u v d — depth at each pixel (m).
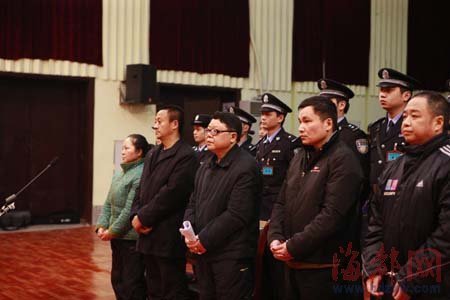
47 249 6.42
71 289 4.71
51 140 8.45
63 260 5.83
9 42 7.78
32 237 7.23
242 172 3.21
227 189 3.21
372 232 2.63
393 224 2.44
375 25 10.80
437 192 2.32
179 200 3.66
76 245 6.69
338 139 2.91
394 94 3.62
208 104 9.30
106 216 4.23
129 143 4.16
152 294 3.85
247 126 5.44
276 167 4.74
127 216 3.96
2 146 8.13
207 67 9.20
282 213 3.05
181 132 3.84
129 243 4.01
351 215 2.83
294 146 3.45
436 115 2.40
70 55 8.17
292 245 2.76
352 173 2.78
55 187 8.49
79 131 8.62
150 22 8.73
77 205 8.64
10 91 8.15
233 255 3.16
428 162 2.38
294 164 3.02
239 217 3.15
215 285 3.23
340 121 4.12
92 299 4.43
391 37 10.98
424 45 11.37
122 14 8.52
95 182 8.48
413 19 11.23
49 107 8.41
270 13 9.80
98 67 8.42
